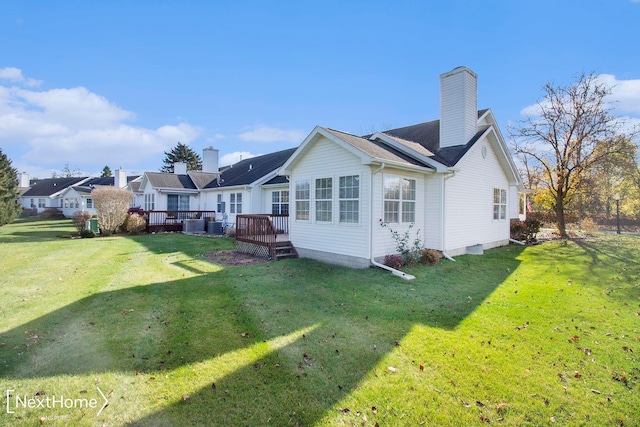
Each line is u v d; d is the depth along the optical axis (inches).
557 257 439.2
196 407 121.7
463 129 460.1
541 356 165.5
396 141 454.0
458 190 451.2
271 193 735.1
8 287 277.7
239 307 231.9
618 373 150.7
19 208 1141.7
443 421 116.5
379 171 365.7
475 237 492.1
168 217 831.1
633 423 117.4
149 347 168.2
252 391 132.1
